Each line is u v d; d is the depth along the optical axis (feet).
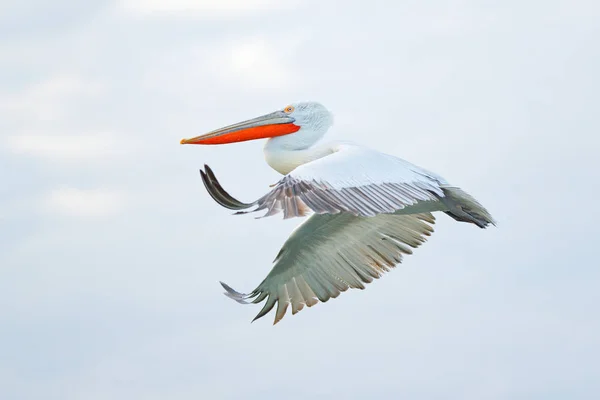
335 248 47.78
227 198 42.47
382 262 47.88
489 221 45.14
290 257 47.26
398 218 47.55
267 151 49.19
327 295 47.91
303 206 37.86
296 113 49.08
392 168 41.70
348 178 39.86
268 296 47.55
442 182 43.45
